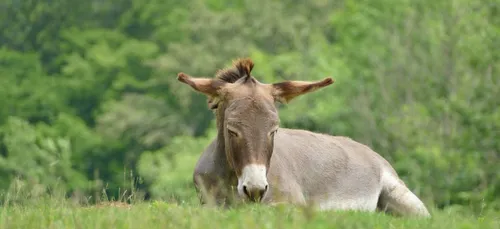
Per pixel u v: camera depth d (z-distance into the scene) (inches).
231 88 1164.5
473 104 3129.9
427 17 3944.4
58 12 7229.3
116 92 6584.6
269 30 5984.3
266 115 1122.7
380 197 1485.0
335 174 1389.0
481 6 3663.9
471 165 2837.1
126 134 5969.5
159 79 6225.4
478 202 2677.2
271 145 1125.1
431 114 3346.5
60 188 1435.8
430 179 2910.9
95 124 6520.7
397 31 4094.5
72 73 6594.5
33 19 7190.0
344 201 1386.6
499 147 2972.4
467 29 3558.1
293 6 6368.1
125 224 908.0
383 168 1491.1
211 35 6107.3
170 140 5807.1
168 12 6953.7
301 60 4958.2
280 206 959.0
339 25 4717.0
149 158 4800.7
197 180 1251.8
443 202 2851.9
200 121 5910.4
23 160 4045.3
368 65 4269.2
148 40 7091.5
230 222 917.2
